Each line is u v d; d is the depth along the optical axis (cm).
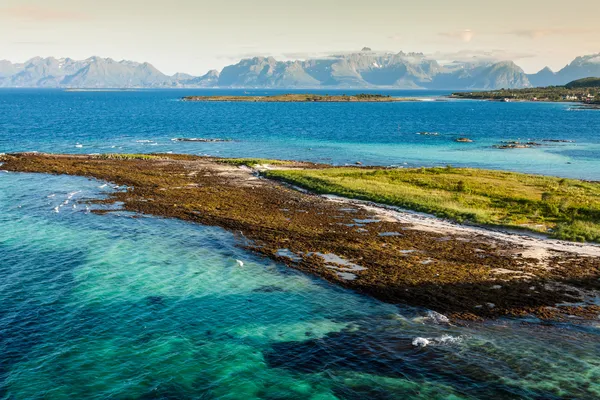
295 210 4659
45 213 4525
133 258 3431
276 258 3397
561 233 3841
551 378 2034
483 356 2192
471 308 2634
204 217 4403
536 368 2102
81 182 5856
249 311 2661
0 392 1944
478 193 5234
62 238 3844
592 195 5234
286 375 2086
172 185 5734
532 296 2756
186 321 2547
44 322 2506
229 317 2595
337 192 5328
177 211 4603
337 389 1994
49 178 6072
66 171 6444
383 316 2583
